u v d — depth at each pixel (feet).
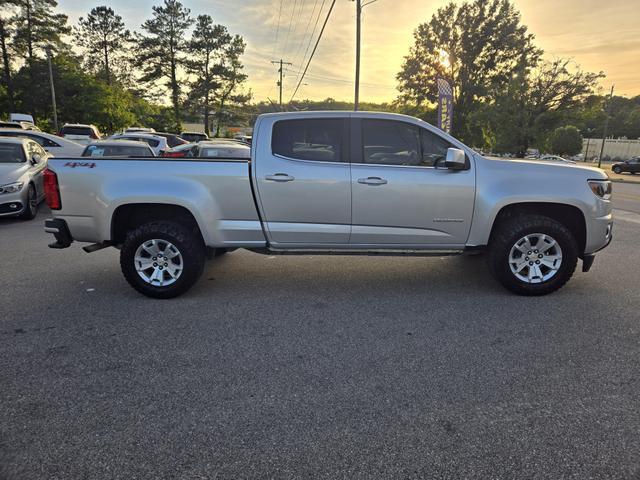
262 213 14.87
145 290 14.94
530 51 155.43
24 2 163.43
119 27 218.79
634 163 127.65
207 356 11.16
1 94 163.84
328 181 14.69
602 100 115.44
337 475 7.23
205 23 201.77
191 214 15.28
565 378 10.16
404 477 7.18
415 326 13.00
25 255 20.49
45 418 8.61
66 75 162.40
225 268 18.78
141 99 214.48
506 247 14.89
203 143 46.80
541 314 13.87
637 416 8.75
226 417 8.72
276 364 10.79
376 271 18.39
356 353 11.36
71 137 72.59
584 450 7.79
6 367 10.48
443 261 19.93
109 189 14.62
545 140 118.73
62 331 12.48
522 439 8.09
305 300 15.08
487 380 10.09
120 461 7.50
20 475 7.16
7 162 29.73
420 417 8.74
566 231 14.79
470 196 14.83
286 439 8.09
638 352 11.40
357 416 8.77
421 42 162.81
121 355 11.15
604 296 15.40
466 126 159.22
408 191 14.75
